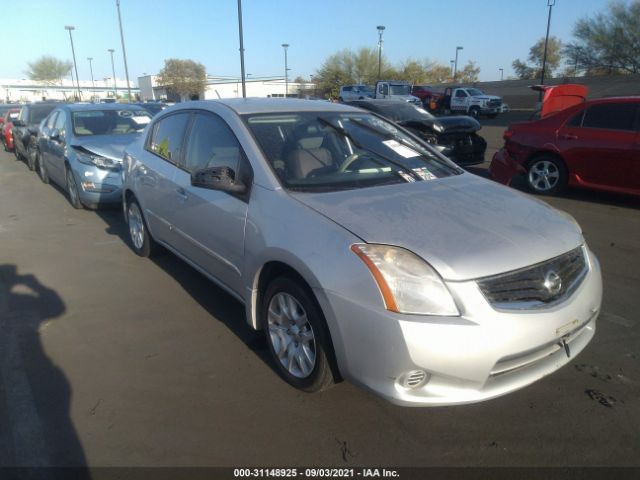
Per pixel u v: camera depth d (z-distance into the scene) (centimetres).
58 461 256
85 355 354
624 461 254
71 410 294
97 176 725
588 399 302
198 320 404
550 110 967
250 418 286
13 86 7806
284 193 311
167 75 5994
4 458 257
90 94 8206
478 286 242
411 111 1119
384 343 241
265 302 316
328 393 307
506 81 4469
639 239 600
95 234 648
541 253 263
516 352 244
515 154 852
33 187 985
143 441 269
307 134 368
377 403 298
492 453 260
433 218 281
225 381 321
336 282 256
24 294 458
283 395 305
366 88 3462
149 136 504
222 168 335
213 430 277
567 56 4238
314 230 276
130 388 315
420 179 352
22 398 305
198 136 407
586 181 779
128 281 486
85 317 411
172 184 426
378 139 393
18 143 1361
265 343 367
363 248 255
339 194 312
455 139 1016
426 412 291
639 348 356
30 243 614
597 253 553
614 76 3725
